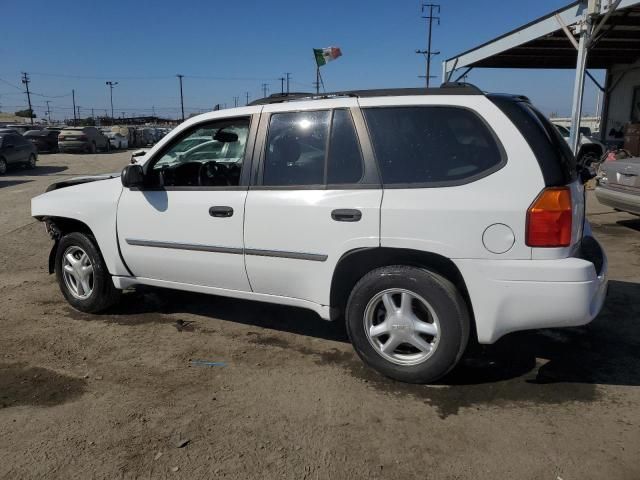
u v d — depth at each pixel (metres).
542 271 3.23
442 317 3.47
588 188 13.36
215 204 4.16
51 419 3.31
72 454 2.96
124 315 5.09
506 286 3.29
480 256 3.33
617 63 20.19
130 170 4.38
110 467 2.85
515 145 3.33
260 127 4.08
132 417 3.32
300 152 3.90
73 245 5.05
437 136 3.52
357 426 3.19
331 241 3.71
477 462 2.85
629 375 3.76
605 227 8.72
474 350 4.16
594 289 3.28
